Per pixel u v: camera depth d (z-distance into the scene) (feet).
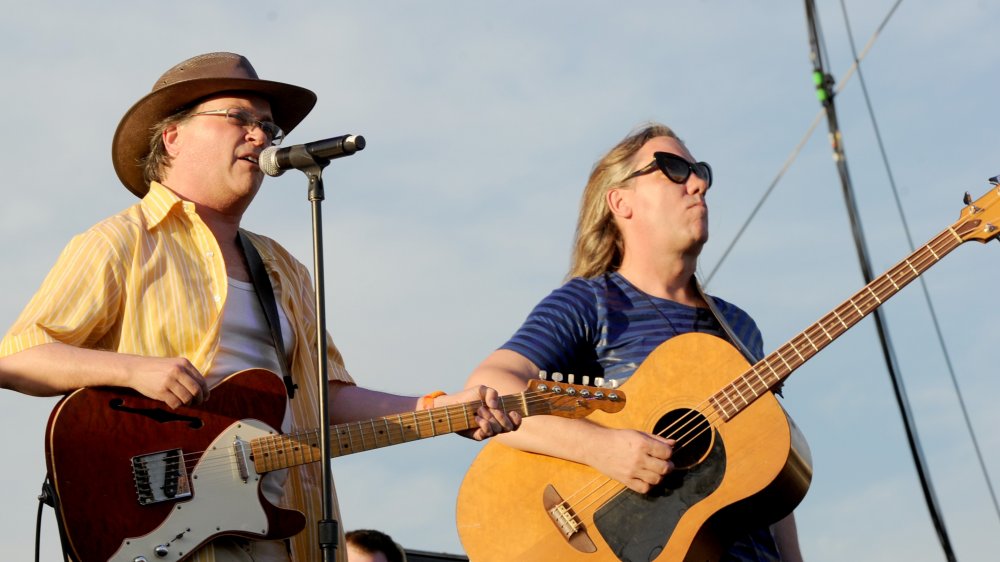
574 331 20.04
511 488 19.33
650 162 20.83
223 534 16.20
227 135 18.54
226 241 18.48
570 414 18.95
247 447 16.60
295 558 17.22
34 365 16.14
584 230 21.25
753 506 18.83
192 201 18.42
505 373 19.24
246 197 18.57
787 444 18.90
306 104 19.53
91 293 16.94
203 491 16.25
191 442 16.35
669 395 19.47
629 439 18.79
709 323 20.48
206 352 17.20
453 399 18.13
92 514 15.76
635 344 20.02
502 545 19.10
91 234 17.38
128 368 16.10
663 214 20.61
